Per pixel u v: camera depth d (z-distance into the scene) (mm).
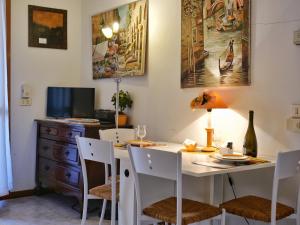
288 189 2656
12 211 3875
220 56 3066
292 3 2604
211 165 2307
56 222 3562
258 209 2316
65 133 3926
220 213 2305
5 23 4152
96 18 4449
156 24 3688
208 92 3035
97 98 4504
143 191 2516
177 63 3477
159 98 3680
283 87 2664
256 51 2830
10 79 4273
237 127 2973
